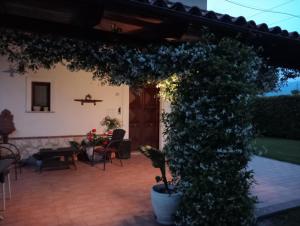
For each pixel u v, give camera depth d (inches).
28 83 247.3
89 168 233.8
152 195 128.5
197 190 109.7
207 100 107.7
